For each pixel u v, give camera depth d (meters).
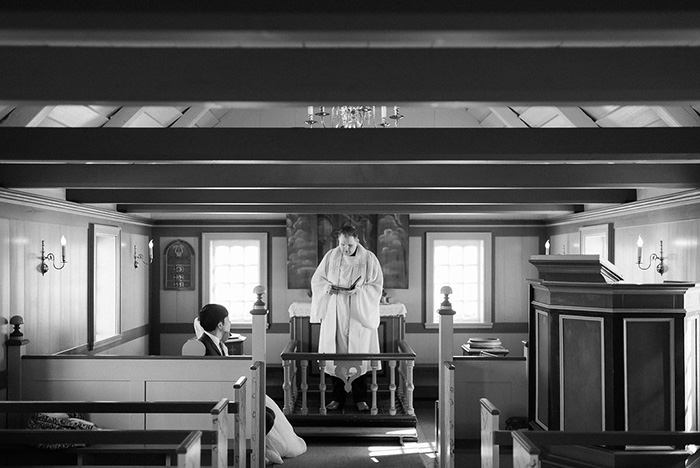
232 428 6.10
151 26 2.11
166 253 10.57
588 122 6.61
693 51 2.65
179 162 4.38
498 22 2.06
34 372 6.29
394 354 7.38
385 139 4.18
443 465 6.15
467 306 10.76
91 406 4.41
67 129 4.24
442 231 10.66
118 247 8.85
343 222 10.44
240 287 10.67
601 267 4.46
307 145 4.20
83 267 7.76
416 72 2.66
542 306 4.92
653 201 6.66
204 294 10.56
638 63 2.67
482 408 4.20
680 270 6.21
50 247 6.88
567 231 9.68
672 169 5.52
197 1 2.01
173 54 2.68
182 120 7.52
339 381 7.74
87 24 2.08
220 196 7.25
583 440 3.78
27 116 5.34
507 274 10.68
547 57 2.67
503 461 6.17
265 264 10.55
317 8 2.00
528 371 5.24
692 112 5.37
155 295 10.58
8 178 5.69
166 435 3.80
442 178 5.54
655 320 4.45
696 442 3.74
